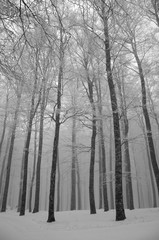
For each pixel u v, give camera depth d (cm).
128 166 1705
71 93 1575
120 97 1509
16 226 747
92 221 1001
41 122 1733
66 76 1302
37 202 1662
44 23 324
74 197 2094
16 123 1560
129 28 1209
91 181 1352
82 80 1420
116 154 988
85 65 1359
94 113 1302
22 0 296
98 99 1499
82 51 1291
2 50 379
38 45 357
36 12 314
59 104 1241
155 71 1388
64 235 635
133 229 614
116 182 956
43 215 1335
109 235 580
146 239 470
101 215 1138
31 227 847
